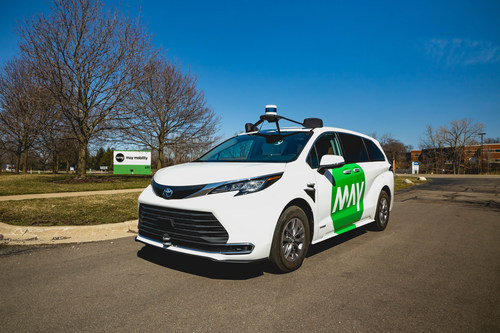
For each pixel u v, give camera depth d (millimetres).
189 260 3793
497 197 12156
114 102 15422
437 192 14461
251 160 3945
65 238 4758
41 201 7523
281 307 2592
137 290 2908
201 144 21781
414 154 89938
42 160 48312
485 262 3887
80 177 15703
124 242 4609
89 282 3092
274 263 3250
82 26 13945
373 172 5266
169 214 3191
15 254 3971
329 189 4012
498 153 72750
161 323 2309
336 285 3084
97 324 2287
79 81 14641
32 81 14188
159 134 20922
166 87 20062
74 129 14891
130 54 15141
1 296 2762
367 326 2295
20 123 25922
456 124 64938
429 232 5664
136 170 21906
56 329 2209
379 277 3324
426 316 2467
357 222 4887
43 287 2963
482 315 2496
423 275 3400
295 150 3910
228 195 2998
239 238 2932
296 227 3467
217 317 2410
